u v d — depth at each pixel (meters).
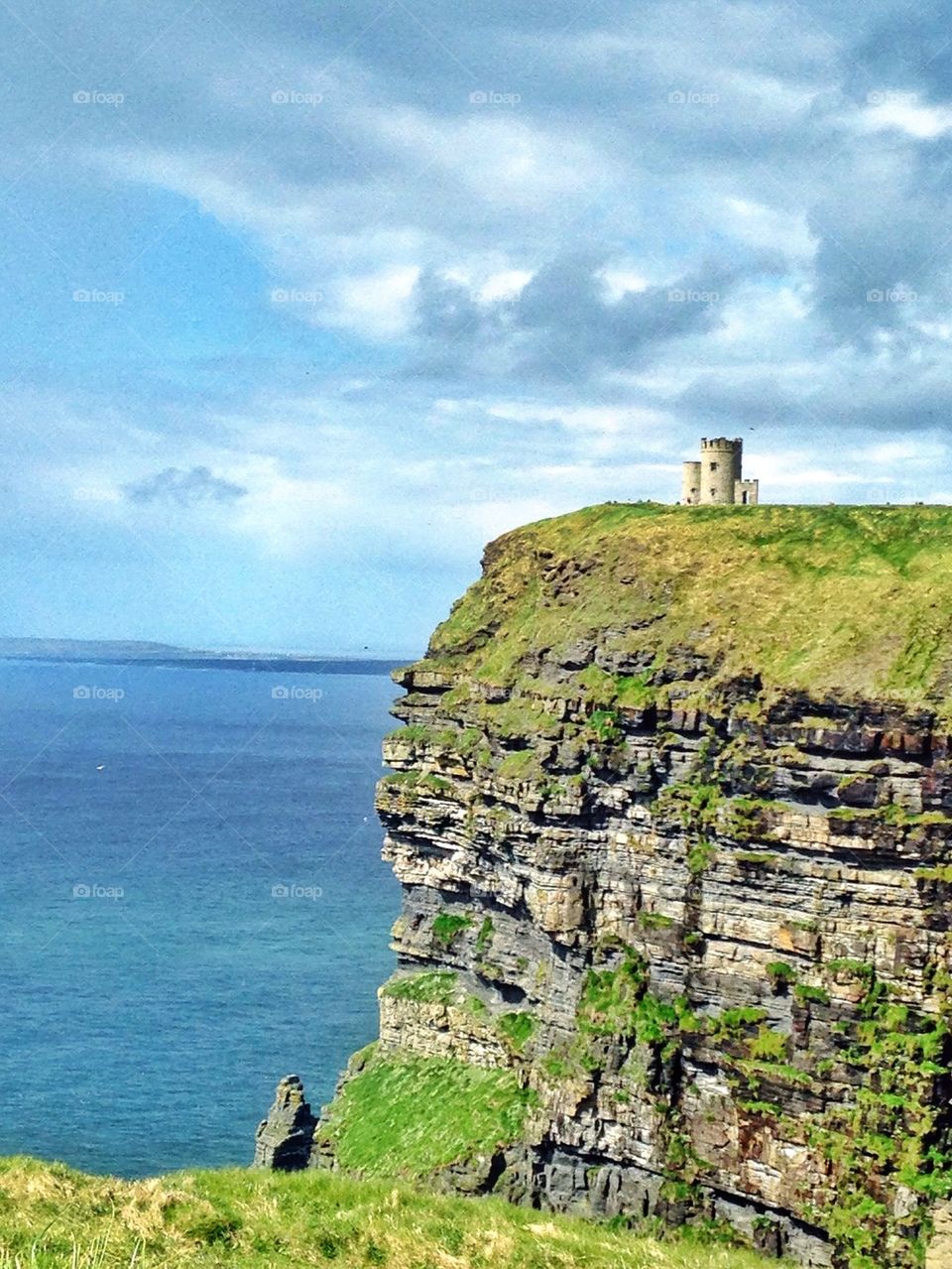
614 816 95.44
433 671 116.88
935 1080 77.94
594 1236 62.94
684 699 92.31
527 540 117.12
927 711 80.19
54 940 181.75
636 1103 89.06
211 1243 53.19
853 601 90.25
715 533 102.12
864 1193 78.81
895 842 79.94
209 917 195.12
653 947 91.62
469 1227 59.25
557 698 100.06
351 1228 56.47
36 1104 122.62
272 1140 105.75
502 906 106.62
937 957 78.94
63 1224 51.28
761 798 86.25
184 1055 135.75
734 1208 85.50
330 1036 141.62
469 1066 105.56
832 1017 81.44
